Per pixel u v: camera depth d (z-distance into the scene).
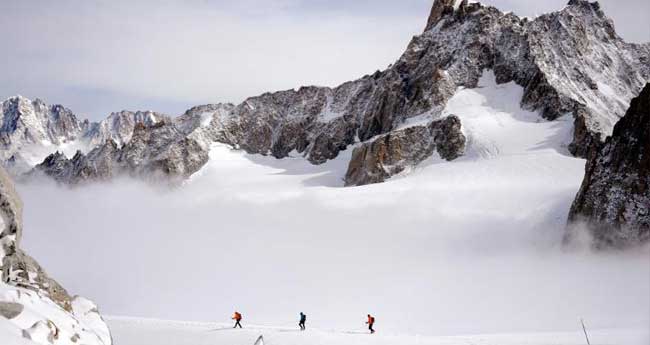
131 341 30.33
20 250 16.00
